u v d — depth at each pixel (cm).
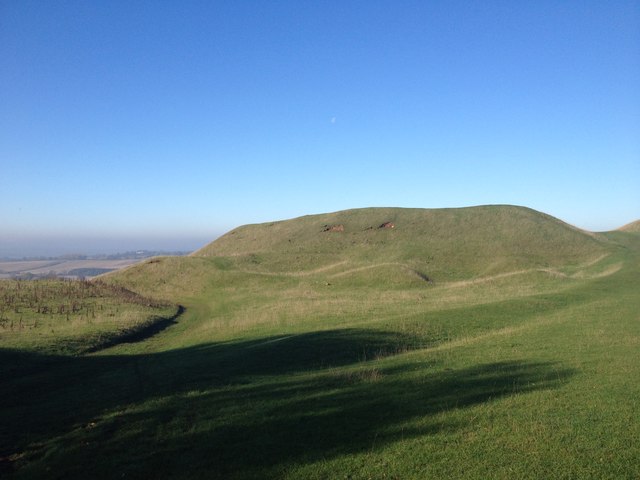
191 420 1047
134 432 985
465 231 7794
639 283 3828
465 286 4431
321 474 765
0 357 1805
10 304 2966
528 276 4484
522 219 8138
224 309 3800
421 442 867
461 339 2019
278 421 1010
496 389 1176
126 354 2102
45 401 1313
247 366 1594
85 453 888
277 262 6850
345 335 2053
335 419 1007
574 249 6925
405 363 1525
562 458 783
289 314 2928
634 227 9125
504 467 761
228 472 786
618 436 856
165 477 780
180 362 1780
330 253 7294
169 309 3775
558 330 1961
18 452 920
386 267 5297
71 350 2077
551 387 1173
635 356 1459
